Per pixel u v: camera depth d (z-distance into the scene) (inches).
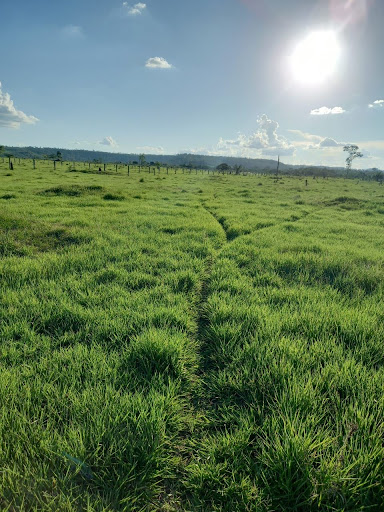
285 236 394.9
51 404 97.7
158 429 88.7
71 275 225.5
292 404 97.1
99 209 555.5
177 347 128.6
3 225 331.9
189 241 343.6
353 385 106.0
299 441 79.4
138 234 363.3
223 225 516.1
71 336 142.6
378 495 71.5
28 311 162.4
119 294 193.8
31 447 81.4
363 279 229.3
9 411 93.4
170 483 81.9
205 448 89.0
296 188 1679.4
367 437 83.9
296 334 146.8
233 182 2036.2
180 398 111.5
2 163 2440.9
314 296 196.7
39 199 656.4
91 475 76.7
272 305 183.9
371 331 145.7
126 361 121.8
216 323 157.4
